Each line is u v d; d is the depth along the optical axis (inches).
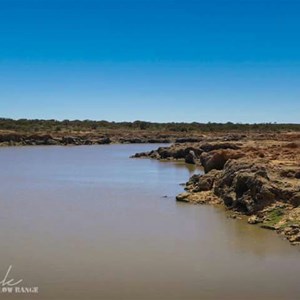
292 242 936.3
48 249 924.6
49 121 7288.4
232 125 7160.4
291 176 1306.6
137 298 696.4
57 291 720.3
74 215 1237.1
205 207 1314.0
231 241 959.6
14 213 1267.2
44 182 1926.7
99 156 3425.2
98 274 789.2
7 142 4845.0
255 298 695.7
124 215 1228.5
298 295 704.4
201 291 719.7
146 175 2166.6
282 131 5821.9
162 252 900.0
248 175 1228.5
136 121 7687.0
